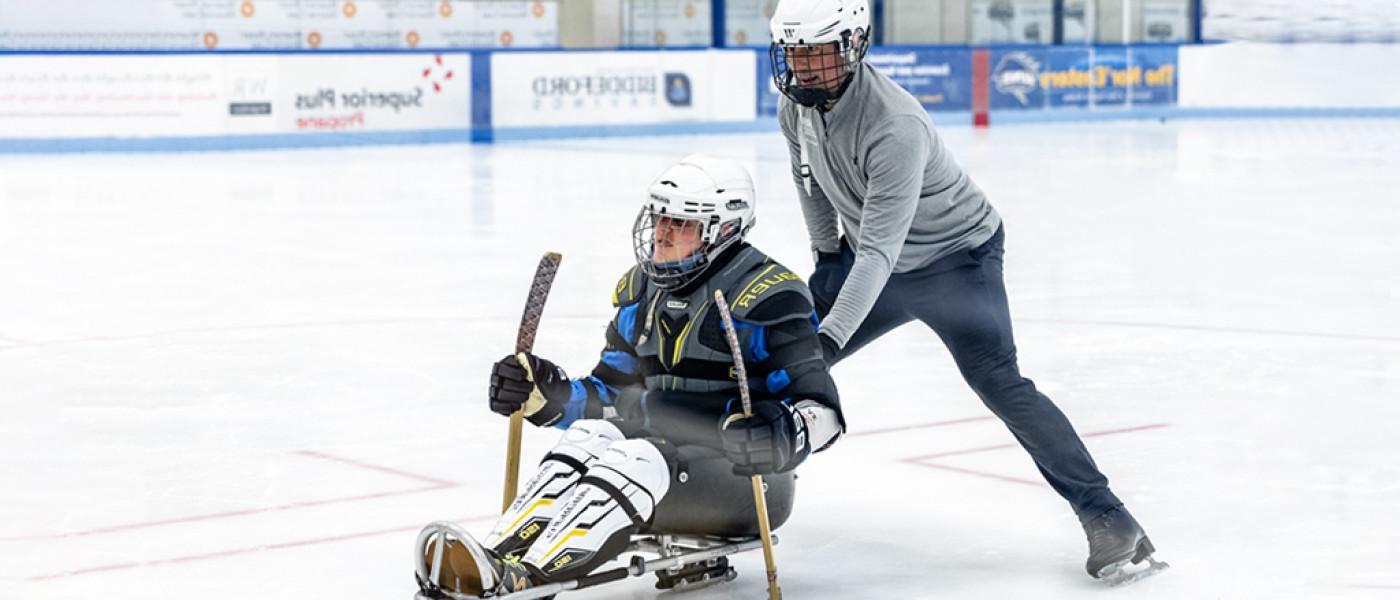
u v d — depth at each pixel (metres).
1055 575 4.96
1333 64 32.62
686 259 4.40
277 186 19.12
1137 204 17.03
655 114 27.77
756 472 4.20
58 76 22.86
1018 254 13.10
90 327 9.82
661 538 4.57
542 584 4.09
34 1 25.75
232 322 9.98
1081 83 31.47
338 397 7.72
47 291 11.31
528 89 26.56
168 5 26.75
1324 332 9.47
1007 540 5.34
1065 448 4.90
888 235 4.83
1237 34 34.25
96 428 7.09
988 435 6.89
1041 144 25.62
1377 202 17.23
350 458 6.50
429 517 5.61
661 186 4.39
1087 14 34.31
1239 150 24.39
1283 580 4.88
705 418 4.47
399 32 28.84
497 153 24.09
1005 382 5.00
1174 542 5.29
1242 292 11.10
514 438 4.42
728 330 4.17
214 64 23.86
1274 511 5.66
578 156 23.52
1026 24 34.03
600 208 16.77
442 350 8.98
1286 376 8.12
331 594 4.75
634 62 27.48
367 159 22.94
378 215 16.16
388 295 11.05
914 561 5.11
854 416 7.26
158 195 17.98
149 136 23.48
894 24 33.03
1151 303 10.62
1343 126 30.08
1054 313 10.20
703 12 31.41
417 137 25.70
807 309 4.45
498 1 29.58
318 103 24.83
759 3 31.89
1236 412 7.30
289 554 5.18
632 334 4.61
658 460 4.26
